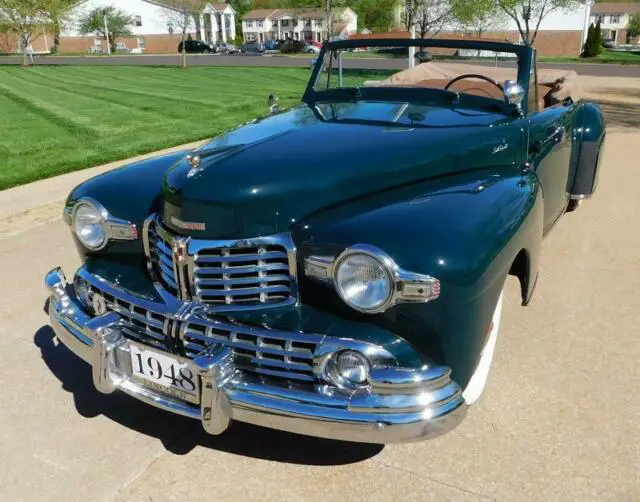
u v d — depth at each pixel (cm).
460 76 400
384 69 436
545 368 330
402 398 220
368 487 253
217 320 249
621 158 809
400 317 223
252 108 1414
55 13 3547
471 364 239
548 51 4309
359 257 220
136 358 269
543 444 273
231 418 242
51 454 278
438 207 246
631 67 2916
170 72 2633
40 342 374
